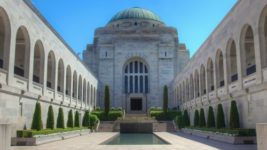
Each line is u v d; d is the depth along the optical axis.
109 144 26.88
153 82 75.44
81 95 52.69
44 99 31.95
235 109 28.94
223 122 32.56
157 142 30.11
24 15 26.64
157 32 79.25
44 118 32.56
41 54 32.31
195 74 48.97
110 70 75.69
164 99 64.75
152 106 74.38
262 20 23.98
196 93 48.53
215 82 36.97
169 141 28.89
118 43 76.69
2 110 22.69
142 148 22.16
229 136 26.03
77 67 49.44
